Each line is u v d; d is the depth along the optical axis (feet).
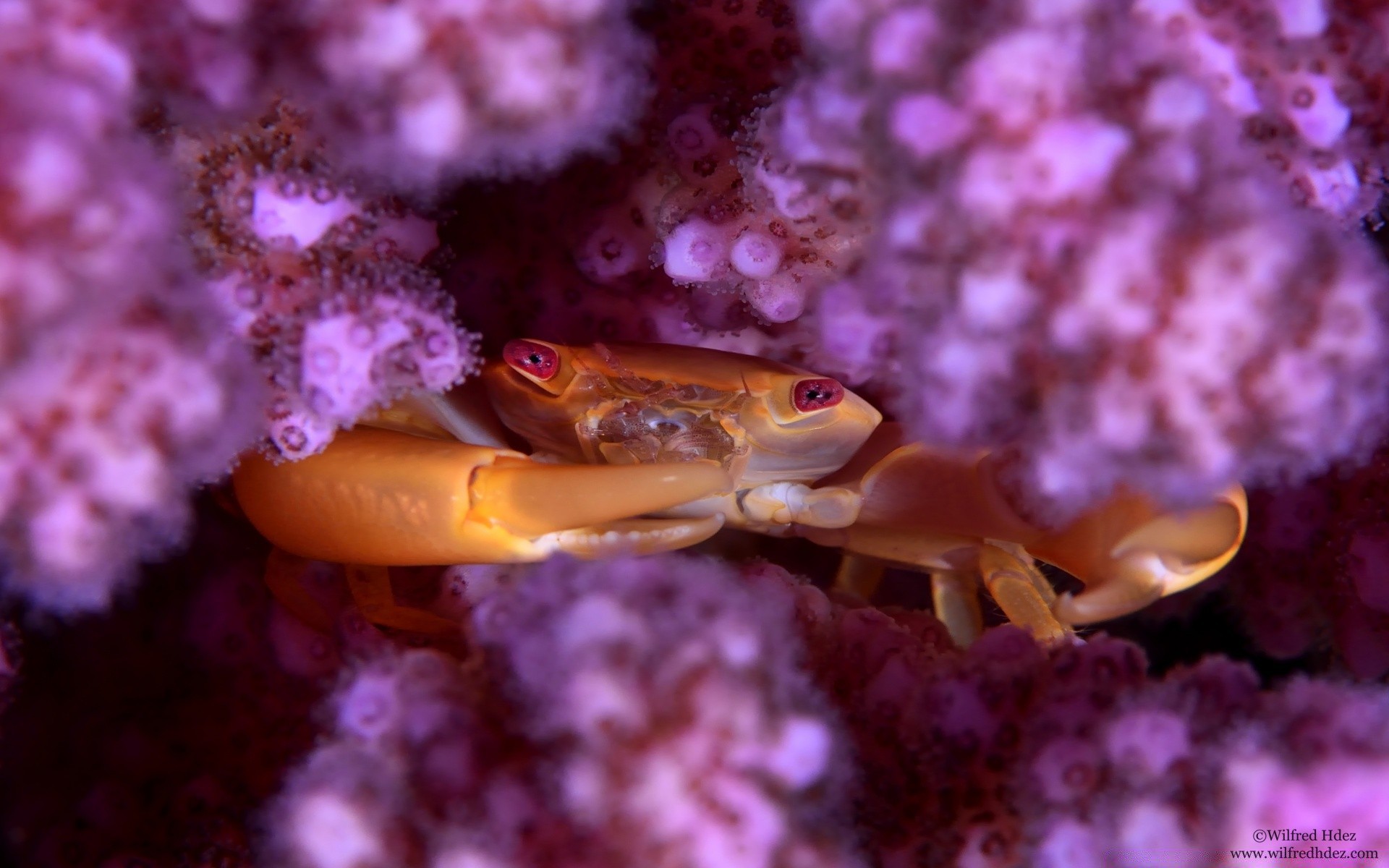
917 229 0.27
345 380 0.28
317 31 0.27
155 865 0.29
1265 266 0.27
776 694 0.27
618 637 0.27
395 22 0.27
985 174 0.27
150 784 0.30
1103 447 0.27
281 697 0.30
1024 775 0.28
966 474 0.30
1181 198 0.27
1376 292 0.27
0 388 0.26
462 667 0.28
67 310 0.26
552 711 0.27
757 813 0.27
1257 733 0.27
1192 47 0.28
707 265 0.30
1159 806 0.27
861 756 0.28
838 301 0.28
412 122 0.27
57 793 0.30
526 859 0.27
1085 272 0.27
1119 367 0.27
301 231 0.28
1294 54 0.28
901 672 0.29
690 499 0.29
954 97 0.27
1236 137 0.27
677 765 0.27
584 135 0.27
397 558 0.30
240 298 0.28
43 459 0.27
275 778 0.30
